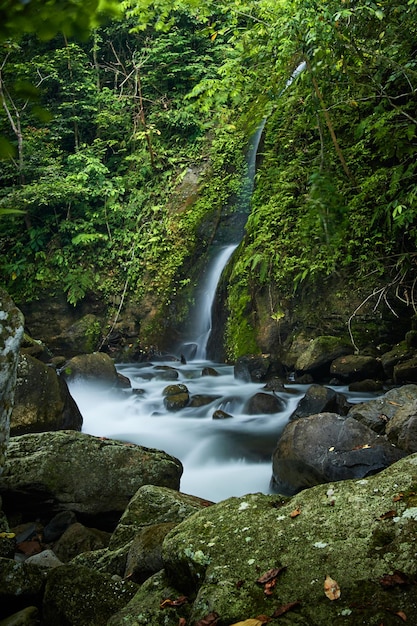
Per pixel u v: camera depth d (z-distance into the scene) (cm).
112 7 80
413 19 593
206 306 1160
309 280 871
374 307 800
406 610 164
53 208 1350
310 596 177
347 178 796
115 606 228
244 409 691
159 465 430
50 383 591
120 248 1294
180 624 190
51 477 407
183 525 234
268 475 509
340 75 598
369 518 206
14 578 249
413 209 599
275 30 565
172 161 1334
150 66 1430
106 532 404
